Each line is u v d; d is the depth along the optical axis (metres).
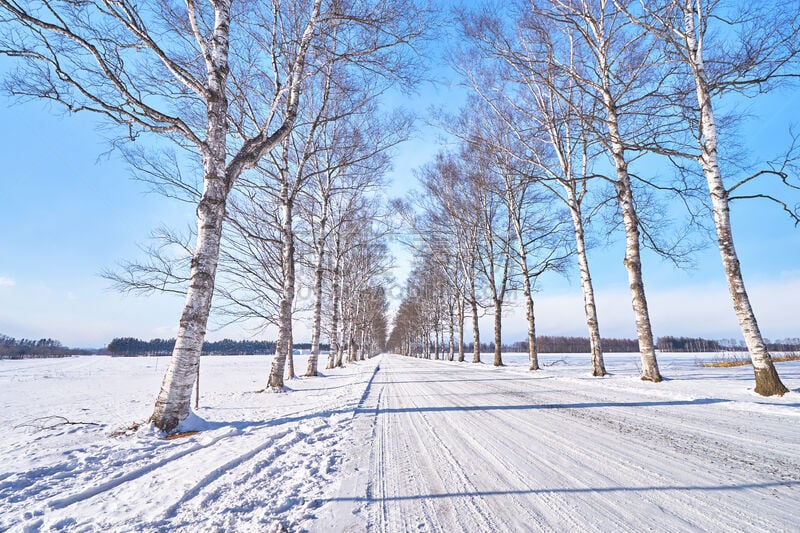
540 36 11.52
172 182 9.08
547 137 14.20
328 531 2.16
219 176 6.09
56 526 2.34
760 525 2.09
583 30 10.62
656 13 8.89
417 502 2.57
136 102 5.76
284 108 10.41
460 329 34.75
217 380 17.45
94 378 20.59
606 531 2.08
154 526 2.29
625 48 10.74
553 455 3.61
